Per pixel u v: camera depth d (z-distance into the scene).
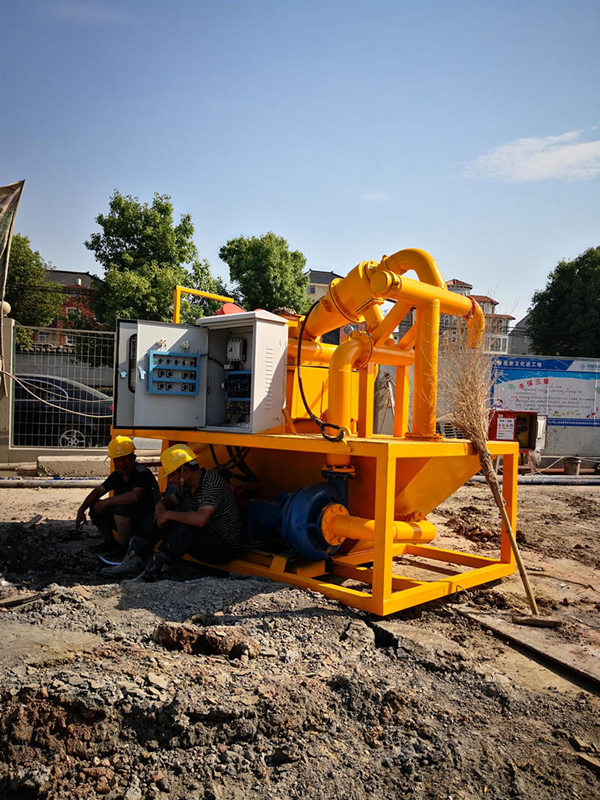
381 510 4.00
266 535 5.16
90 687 2.62
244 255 25.83
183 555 5.29
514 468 5.46
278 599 4.06
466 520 8.21
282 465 5.62
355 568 4.91
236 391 5.18
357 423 5.30
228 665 3.12
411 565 5.93
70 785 2.28
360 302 4.98
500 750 2.68
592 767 2.58
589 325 32.66
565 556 6.47
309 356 5.42
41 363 11.21
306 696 2.85
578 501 10.29
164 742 2.52
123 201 22.66
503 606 4.63
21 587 4.50
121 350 5.02
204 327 5.29
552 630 4.05
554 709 3.05
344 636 3.65
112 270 21.53
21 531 5.89
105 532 5.68
